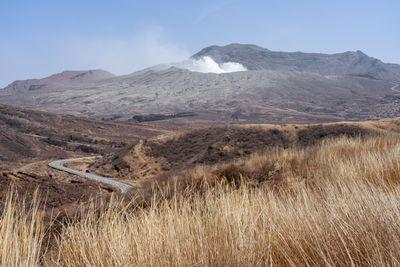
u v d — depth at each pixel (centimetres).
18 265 233
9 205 257
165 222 336
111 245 294
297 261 279
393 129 7188
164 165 8100
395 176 695
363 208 364
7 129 15838
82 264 289
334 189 525
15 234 246
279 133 7394
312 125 7462
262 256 274
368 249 272
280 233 321
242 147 7175
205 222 349
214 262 259
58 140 17050
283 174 982
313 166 996
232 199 402
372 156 886
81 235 319
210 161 7025
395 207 340
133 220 355
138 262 266
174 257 267
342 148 1234
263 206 400
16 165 10538
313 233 313
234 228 314
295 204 423
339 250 282
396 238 271
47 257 306
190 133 8544
